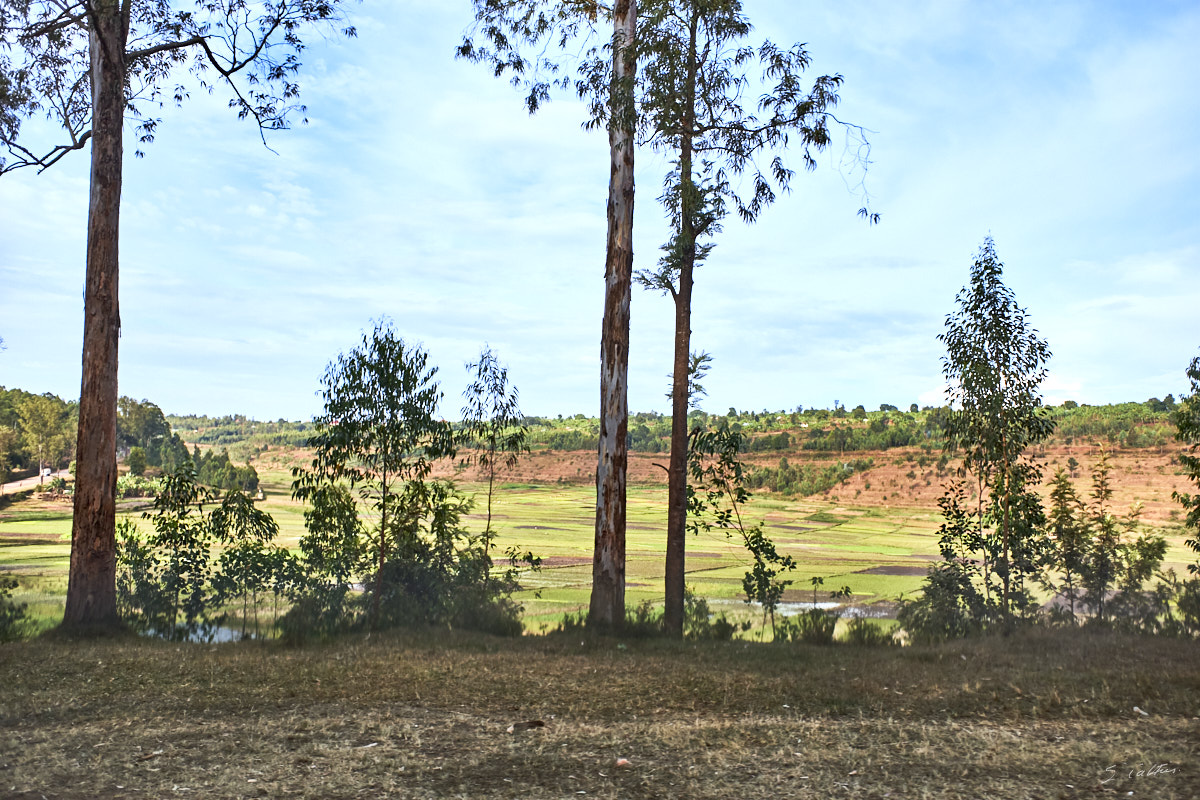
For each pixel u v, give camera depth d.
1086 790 4.97
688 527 17.89
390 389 14.69
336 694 8.11
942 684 8.61
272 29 16.36
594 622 14.88
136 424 174.75
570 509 116.06
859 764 5.71
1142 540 16.92
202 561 16.95
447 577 15.71
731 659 10.95
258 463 190.38
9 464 139.00
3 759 5.77
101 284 14.16
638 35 16.20
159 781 5.34
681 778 5.45
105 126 14.39
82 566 13.80
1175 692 7.66
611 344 15.60
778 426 175.75
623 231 15.82
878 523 101.44
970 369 16.11
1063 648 11.65
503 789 5.22
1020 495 16.33
